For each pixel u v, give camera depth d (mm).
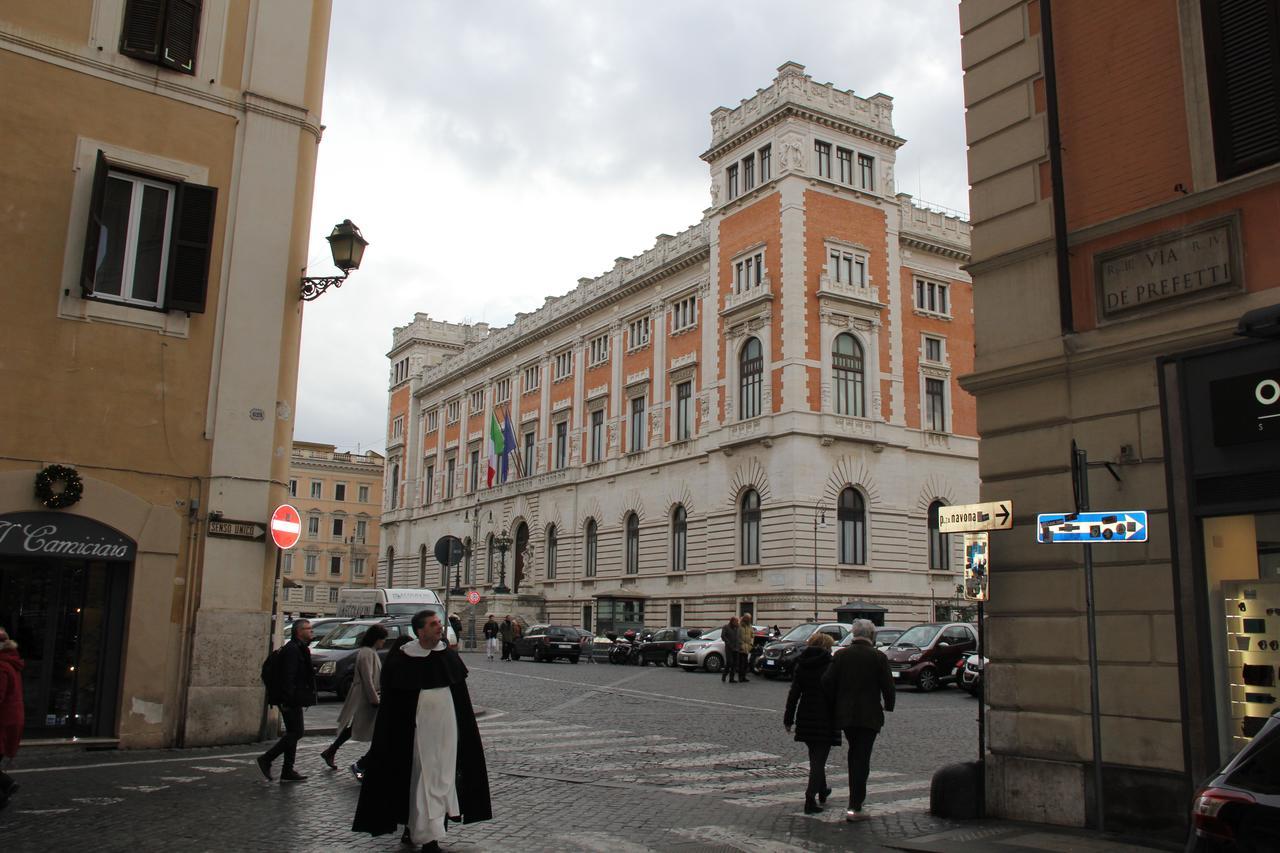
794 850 9039
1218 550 9188
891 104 52250
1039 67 11305
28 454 14094
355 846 8906
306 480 103125
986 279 11547
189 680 14906
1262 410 8820
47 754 13828
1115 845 9008
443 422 84000
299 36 17312
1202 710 9000
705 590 50375
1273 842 5055
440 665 8594
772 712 21344
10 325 14180
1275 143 9102
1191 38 9859
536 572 65812
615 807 10984
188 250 15562
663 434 55719
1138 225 10078
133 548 14742
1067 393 10500
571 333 66000
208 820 9812
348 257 16375
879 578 47469
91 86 15180
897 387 49875
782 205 48344
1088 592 9609
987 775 10758
